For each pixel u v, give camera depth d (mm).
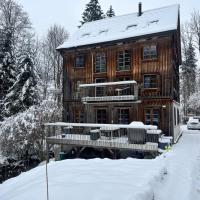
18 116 19891
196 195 6840
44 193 5645
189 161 11062
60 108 23906
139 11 24594
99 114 22516
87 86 21578
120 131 19906
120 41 21297
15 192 6230
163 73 19609
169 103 19016
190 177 8406
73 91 24203
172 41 20141
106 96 20656
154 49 20234
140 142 15242
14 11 33094
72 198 5195
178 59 29109
